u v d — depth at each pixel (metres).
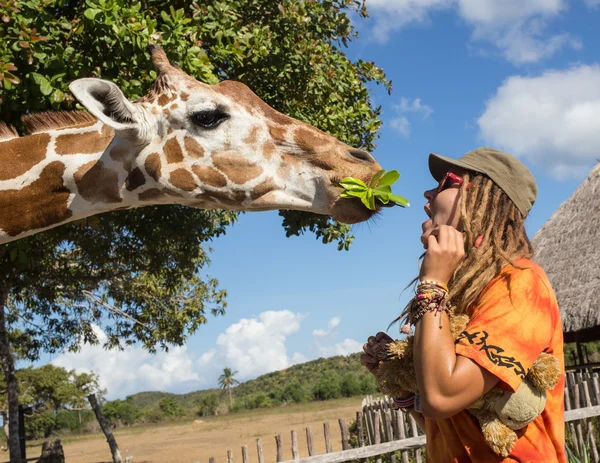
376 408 12.52
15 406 12.52
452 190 2.09
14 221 3.51
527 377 1.81
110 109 3.42
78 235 11.38
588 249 15.83
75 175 3.55
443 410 1.72
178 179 3.56
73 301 16.50
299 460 7.78
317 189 3.54
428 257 1.90
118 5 6.71
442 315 1.82
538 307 1.85
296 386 87.88
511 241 2.00
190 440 33.09
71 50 6.71
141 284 16.41
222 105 3.58
